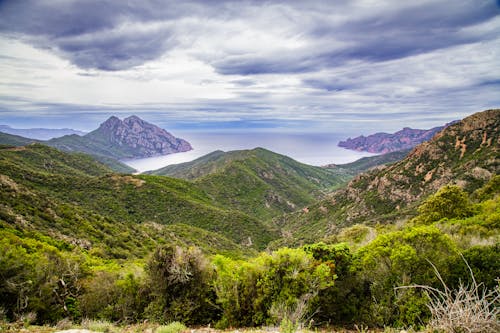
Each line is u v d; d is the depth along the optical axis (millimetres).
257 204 188250
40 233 39719
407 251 15320
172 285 15914
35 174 98000
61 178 103750
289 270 14633
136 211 106312
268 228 118312
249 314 14867
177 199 121062
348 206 113438
